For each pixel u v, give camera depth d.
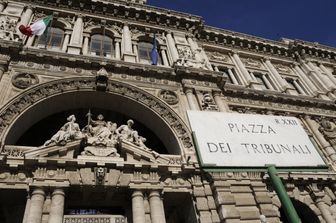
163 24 29.59
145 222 14.83
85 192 15.09
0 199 14.77
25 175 14.58
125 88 20.84
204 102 21.64
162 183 16.25
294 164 12.04
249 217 15.80
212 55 31.66
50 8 26.14
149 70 22.30
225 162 11.82
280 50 35.94
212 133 13.47
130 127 18.84
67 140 16.17
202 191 16.59
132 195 15.45
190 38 29.19
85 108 21.08
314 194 20.19
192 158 17.86
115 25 27.66
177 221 18.56
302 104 28.11
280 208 18.78
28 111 17.73
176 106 21.14
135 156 16.73
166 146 20.64
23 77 19.05
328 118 28.27
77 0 27.14
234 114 14.66
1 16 23.19
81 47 23.23
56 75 19.91
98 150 16.50
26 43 22.39
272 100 26.91
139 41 27.78
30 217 13.09
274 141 13.09
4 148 15.34
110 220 15.91
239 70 30.88
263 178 18.55
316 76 33.91
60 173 14.87
